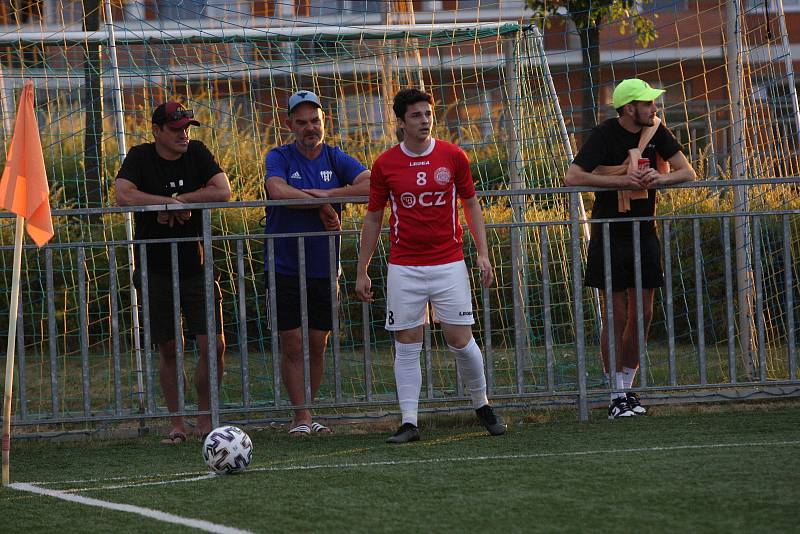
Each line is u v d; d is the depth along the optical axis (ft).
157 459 59.26
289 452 59.31
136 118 117.08
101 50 95.50
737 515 38.42
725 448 53.36
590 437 59.41
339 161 68.28
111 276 64.49
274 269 65.36
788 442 54.90
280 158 67.62
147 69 100.12
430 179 58.65
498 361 98.53
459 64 114.73
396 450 57.77
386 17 106.11
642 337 66.64
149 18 115.14
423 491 45.16
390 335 99.19
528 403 71.56
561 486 44.96
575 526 37.70
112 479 52.47
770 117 84.79
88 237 109.09
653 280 67.97
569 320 107.86
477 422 68.85
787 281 67.51
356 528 38.78
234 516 41.70
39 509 45.24
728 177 106.52
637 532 36.52
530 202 106.83
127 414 65.21
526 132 103.09
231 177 121.39
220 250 105.40
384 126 108.27
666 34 185.68
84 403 64.80
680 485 44.06
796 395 72.28
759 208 84.38
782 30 82.43
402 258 59.93
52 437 69.15
